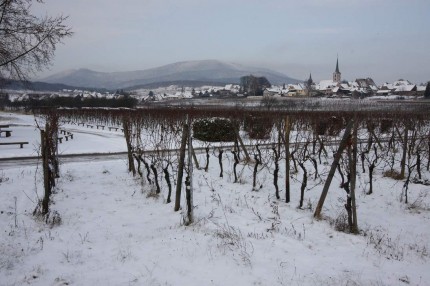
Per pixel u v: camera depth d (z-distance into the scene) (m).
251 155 15.85
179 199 9.01
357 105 63.44
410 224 9.41
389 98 88.12
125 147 20.22
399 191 11.86
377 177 13.42
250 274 5.88
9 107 77.62
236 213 8.98
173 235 7.41
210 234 7.38
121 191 10.80
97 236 7.52
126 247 6.92
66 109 57.78
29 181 11.19
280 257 6.53
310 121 24.66
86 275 5.84
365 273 6.20
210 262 6.23
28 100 73.81
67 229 7.86
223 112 33.44
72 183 11.49
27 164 14.51
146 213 9.02
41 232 7.63
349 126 8.58
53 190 10.47
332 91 105.25
